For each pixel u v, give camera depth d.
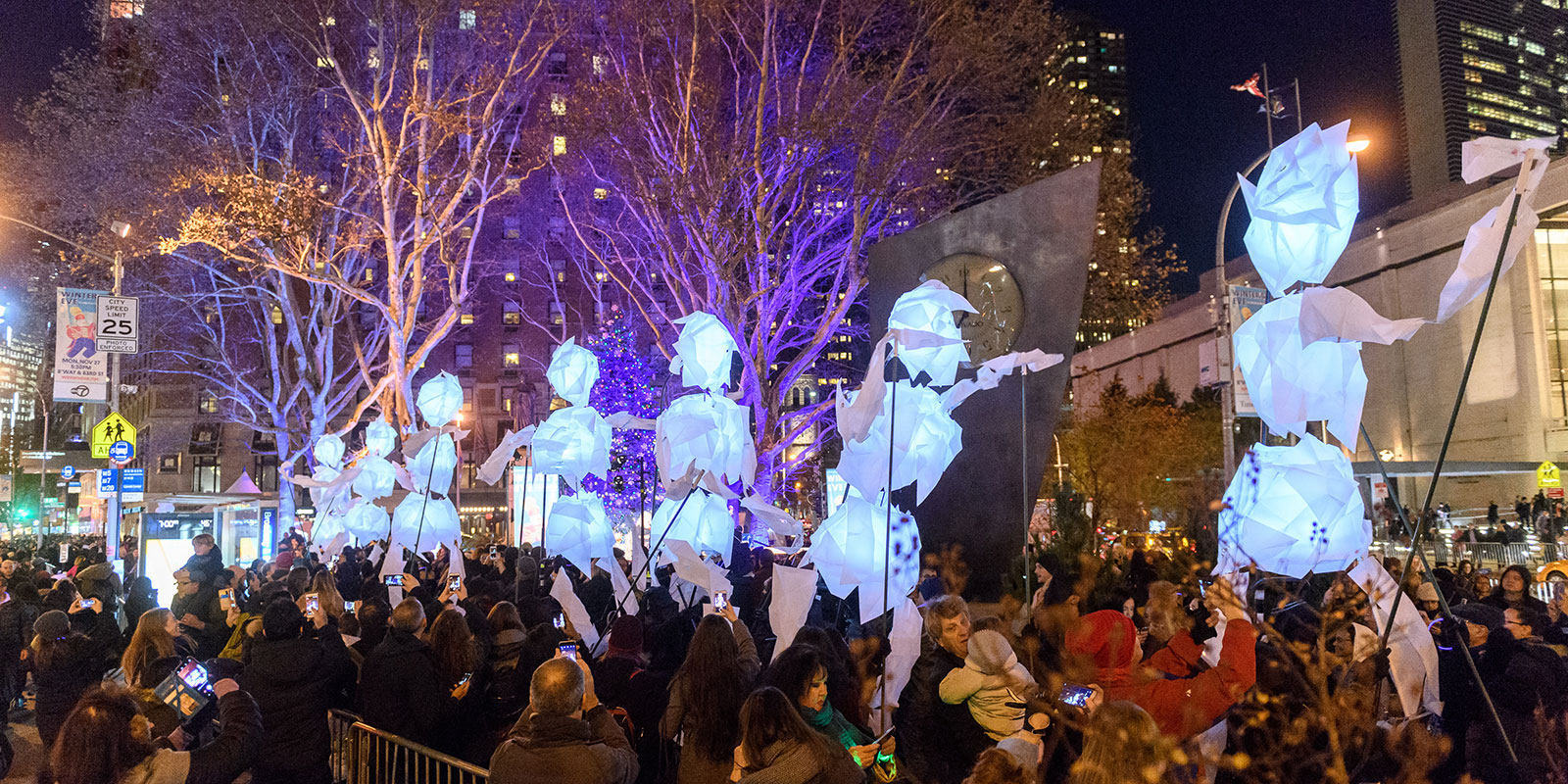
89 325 15.72
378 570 12.96
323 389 29.50
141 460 51.81
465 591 8.64
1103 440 26.97
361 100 25.36
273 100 25.89
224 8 24.33
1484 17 104.19
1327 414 4.23
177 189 22.61
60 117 25.72
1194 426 29.09
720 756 4.17
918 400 5.78
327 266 22.22
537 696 4.00
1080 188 9.28
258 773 5.24
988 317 9.41
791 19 19.91
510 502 16.86
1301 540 4.20
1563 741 4.84
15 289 27.05
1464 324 43.31
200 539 10.64
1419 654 4.57
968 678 4.46
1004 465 9.19
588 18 21.27
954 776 4.53
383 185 22.14
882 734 4.73
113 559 14.65
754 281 19.77
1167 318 66.56
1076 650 4.46
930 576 7.61
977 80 19.58
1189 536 11.03
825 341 20.33
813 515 23.95
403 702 5.44
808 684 4.18
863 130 18.67
